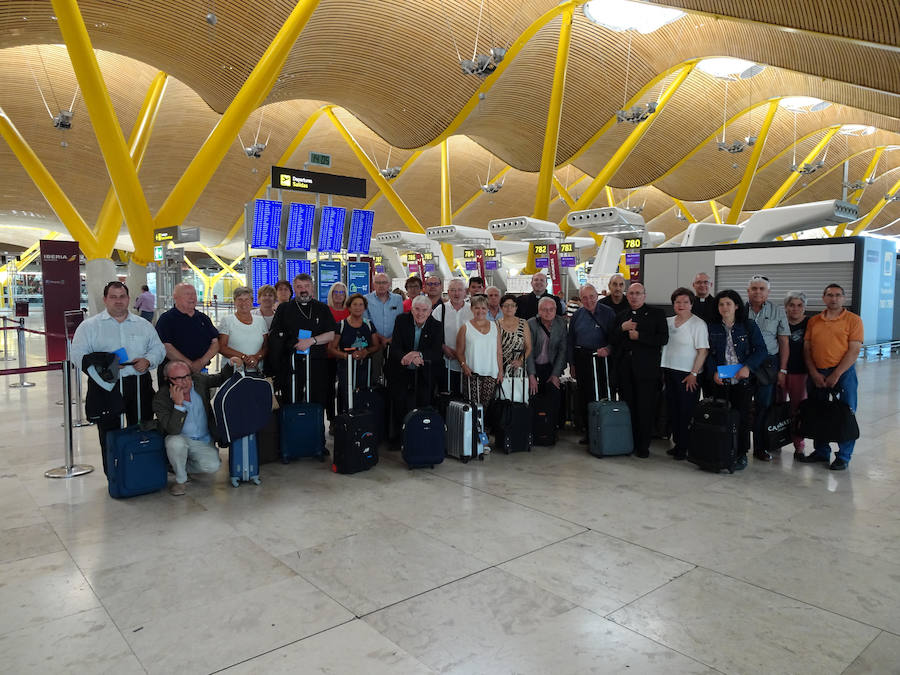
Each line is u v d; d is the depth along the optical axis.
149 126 22.80
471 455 6.05
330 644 2.86
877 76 17.77
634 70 23.36
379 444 6.59
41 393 9.95
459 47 19.47
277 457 6.02
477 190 45.59
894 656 2.77
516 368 6.50
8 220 41.16
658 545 4.02
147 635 2.94
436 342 6.23
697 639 2.90
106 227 22.91
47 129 26.17
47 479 5.42
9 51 21.38
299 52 17.62
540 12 18.97
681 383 6.15
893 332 16.45
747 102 28.95
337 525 4.36
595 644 2.86
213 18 13.51
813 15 12.34
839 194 47.28
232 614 3.13
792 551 3.93
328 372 6.67
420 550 3.93
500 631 2.97
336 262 12.91
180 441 5.11
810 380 6.07
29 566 3.69
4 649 2.82
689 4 13.90
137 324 5.18
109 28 15.09
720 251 9.78
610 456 6.29
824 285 8.78
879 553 3.91
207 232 44.53
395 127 23.92
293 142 32.44
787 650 2.81
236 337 5.91
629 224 16.19
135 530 4.27
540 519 4.49
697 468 5.88
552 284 21.05
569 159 27.72
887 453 6.48
